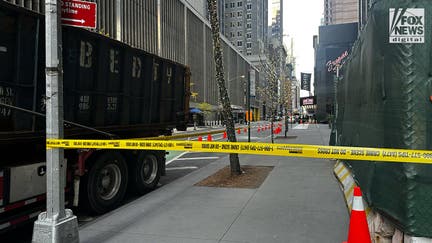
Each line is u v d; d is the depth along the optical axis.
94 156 6.45
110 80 7.14
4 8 4.75
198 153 16.59
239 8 128.62
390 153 3.60
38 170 5.39
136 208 6.42
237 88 99.50
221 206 6.41
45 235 4.23
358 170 5.68
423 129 3.56
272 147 4.46
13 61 4.99
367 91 5.00
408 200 3.55
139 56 8.15
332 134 13.29
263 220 5.53
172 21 56.84
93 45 6.57
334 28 62.22
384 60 3.97
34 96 5.30
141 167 8.05
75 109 6.19
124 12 39.97
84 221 6.16
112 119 7.34
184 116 10.85
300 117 78.75
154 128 9.10
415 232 3.52
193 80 67.31
